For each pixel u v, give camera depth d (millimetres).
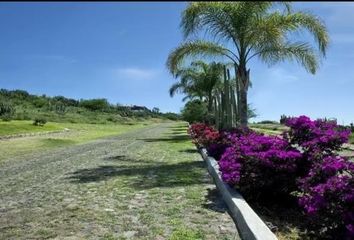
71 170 12852
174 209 7086
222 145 12680
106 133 42500
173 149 20328
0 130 32375
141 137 34188
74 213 6949
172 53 15555
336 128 7875
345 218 4777
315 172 5715
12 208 7438
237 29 14422
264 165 7305
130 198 8125
